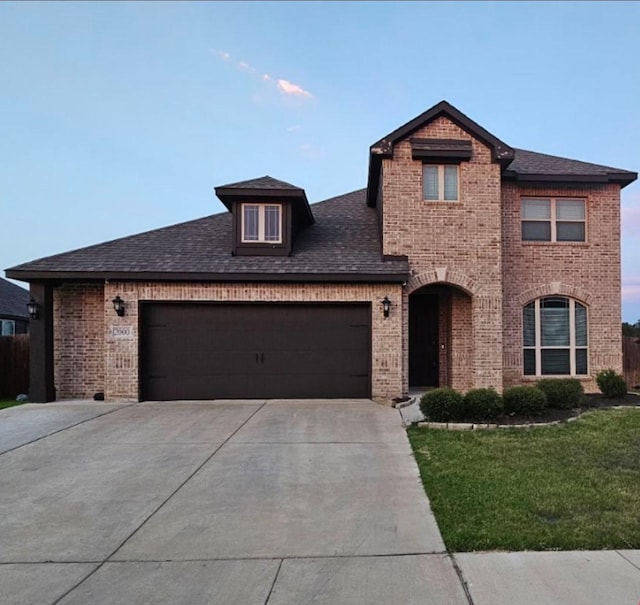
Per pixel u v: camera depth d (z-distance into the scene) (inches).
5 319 922.1
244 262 466.0
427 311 530.9
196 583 141.5
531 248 514.9
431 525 177.5
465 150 476.7
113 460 264.7
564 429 316.5
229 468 248.8
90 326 472.7
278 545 165.0
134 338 447.8
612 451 266.4
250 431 326.3
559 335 517.3
